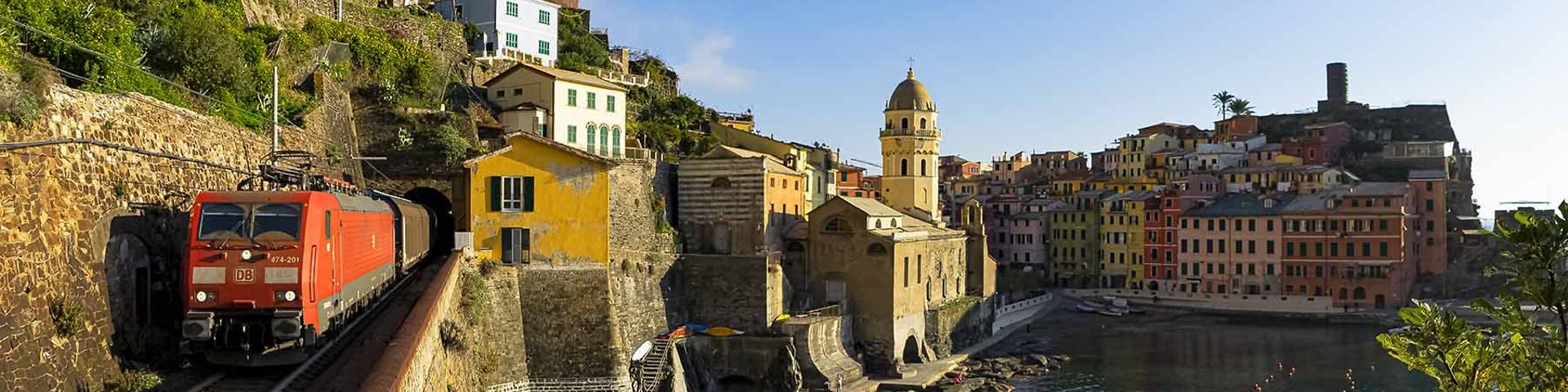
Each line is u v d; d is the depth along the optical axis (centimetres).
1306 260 16025
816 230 10394
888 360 10081
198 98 6103
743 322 9069
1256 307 15875
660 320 8756
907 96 13462
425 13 11988
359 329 4509
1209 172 19538
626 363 7488
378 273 5238
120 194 3862
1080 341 12950
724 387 8912
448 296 5259
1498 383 1900
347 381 3369
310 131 7206
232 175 5138
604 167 7519
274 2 9425
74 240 3478
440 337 4566
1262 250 16362
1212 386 10206
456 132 8712
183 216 4428
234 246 3759
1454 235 17375
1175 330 14000
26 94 3266
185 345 3747
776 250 10338
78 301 3431
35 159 3288
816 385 8950
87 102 3744
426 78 10200
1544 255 1814
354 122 8631
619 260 8300
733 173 10156
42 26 5016
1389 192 15562
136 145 4081
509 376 6925
